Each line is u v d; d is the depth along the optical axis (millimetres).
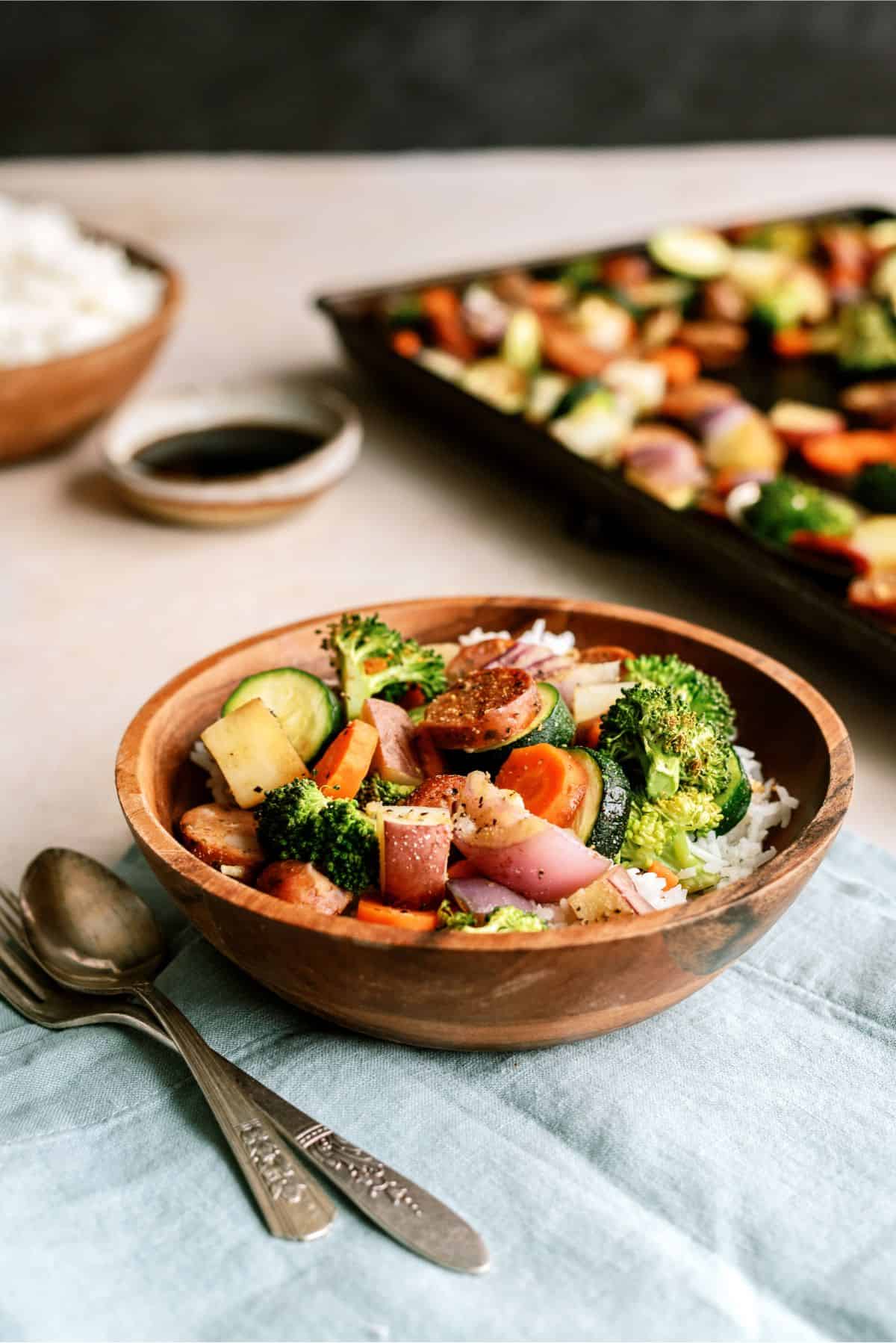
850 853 612
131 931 573
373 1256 475
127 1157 505
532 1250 476
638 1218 485
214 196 1453
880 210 1197
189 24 1547
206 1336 460
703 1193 492
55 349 861
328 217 1388
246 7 1550
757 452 851
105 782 665
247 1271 473
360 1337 458
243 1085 511
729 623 763
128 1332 461
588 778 530
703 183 1511
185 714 580
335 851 516
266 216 1392
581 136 1734
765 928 505
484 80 1669
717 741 546
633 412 886
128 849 625
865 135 1753
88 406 858
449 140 1707
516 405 910
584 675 582
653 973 490
